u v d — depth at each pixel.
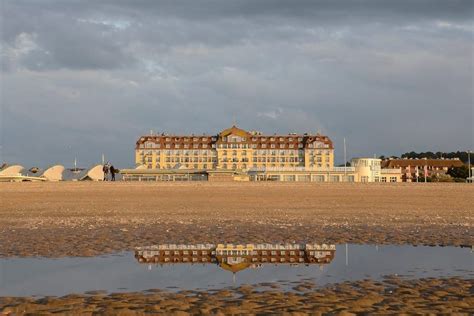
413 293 14.20
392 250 22.58
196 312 12.28
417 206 48.50
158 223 34.06
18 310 12.55
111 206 48.88
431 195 65.06
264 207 47.41
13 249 22.91
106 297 13.90
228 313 12.18
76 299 13.69
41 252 22.09
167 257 20.80
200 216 39.00
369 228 31.14
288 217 38.19
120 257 20.81
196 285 15.37
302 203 52.28
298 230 30.12
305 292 14.38
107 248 23.22
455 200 56.62
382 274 17.03
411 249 22.89
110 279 16.36
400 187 78.44
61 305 13.05
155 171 134.50
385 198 59.81
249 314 12.07
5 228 31.42
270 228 31.14
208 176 133.12
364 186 80.00
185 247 23.56
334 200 56.53
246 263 19.36
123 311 12.42
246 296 13.91
